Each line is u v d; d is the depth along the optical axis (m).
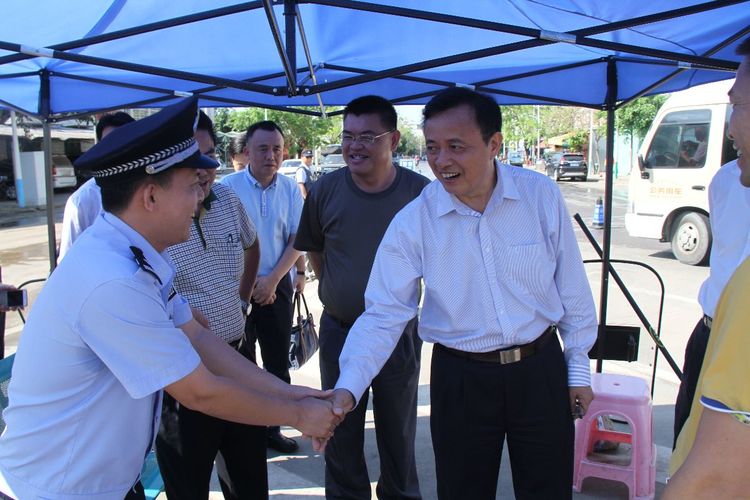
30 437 1.50
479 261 2.00
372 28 2.82
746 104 1.20
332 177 2.86
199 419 2.26
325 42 3.00
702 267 9.00
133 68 2.34
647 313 6.34
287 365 3.71
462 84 3.55
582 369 2.12
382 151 2.69
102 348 1.43
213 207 2.45
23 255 11.06
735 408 1.02
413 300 2.20
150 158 1.45
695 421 1.30
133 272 1.45
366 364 2.11
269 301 3.51
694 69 3.11
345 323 2.85
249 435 2.42
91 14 2.46
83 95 3.59
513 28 2.04
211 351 1.97
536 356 2.04
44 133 3.38
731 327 1.05
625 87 3.52
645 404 2.95
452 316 2.05
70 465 1.51
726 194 2.37
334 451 2.83
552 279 2.06
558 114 43.12
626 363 4.87
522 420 2.05
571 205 18.89
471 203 1.99
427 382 4.59
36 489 1.52
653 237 9.59
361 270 2.74
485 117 1.85
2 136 23.16
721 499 1.04
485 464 2.12
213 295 2.41
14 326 6.40
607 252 3.36
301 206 3.82
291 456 3.55
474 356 2.05
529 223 1.99
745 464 1.01
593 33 2.14
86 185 2.74
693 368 2.54
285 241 3.76
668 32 2.73
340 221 2.77
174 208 1.52
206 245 2.39
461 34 2.89
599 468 3.00
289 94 2.34
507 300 2.00
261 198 3.68
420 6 2.47
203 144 2.40
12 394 1.53
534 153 48.41
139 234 1.52
